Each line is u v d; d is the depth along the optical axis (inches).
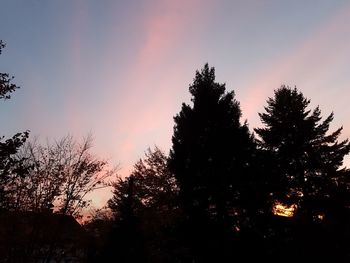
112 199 874.8
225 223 781.9
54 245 588.4
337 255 973.2
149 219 862.5
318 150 1119.6
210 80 968.3
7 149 408.5
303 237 1002.7
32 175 565.6
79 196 608.4
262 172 914.1
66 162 629.6
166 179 906.7
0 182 433.7
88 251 745.6
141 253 791.7
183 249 796.6
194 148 844.0
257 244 806.5
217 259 759.1
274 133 1162.6
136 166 925.8
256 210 851.4
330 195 1051.9
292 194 1089.4
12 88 448.8
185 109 922.7
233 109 931.3
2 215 531.8
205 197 798.5
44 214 565.6
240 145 869.2
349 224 1016.9
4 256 542.0
